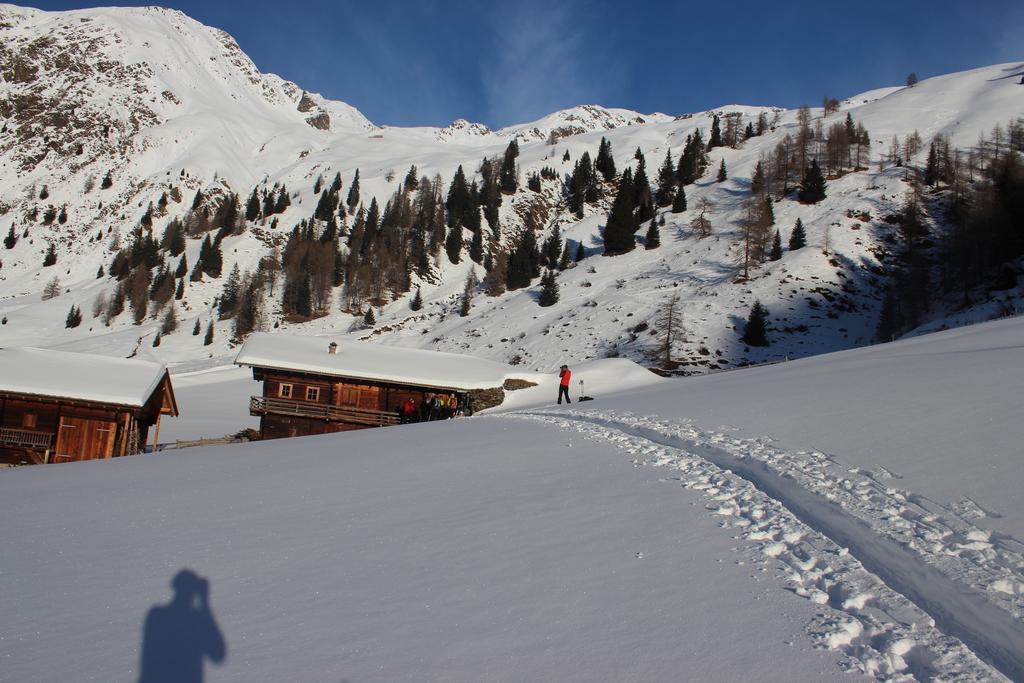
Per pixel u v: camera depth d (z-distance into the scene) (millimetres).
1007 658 4848
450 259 136875
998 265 65000
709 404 21203
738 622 5539
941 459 10375
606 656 5000
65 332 116688
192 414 51906
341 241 148125
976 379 16922
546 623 5660
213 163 193500
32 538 9141
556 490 10750
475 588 6562
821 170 115125
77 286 138750
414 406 35031
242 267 136250
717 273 83000
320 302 119375
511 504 9961
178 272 131875
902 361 24094
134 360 33125
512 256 110750
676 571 6797
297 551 8070
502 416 26578
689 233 105562
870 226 85938
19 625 5988
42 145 190500
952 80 159375
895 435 12461
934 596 5992
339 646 5336
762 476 10805
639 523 8578
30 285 141125
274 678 4812
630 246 104875
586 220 143375
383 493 11305
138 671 4988
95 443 29172
